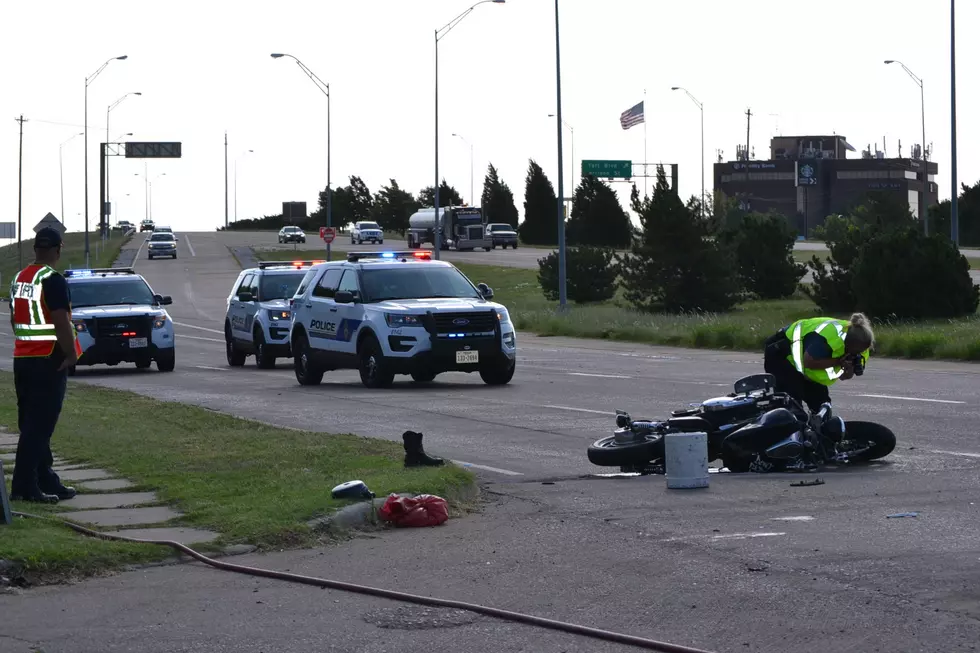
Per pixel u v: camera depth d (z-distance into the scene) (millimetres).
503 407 19109
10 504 10156
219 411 19172
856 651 6297
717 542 8945
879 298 39812
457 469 11500
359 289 23359
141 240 137875
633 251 49625
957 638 6465
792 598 7312
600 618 7020
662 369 26656
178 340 42406
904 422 16172
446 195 145375
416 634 6754
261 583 7922
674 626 6816
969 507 10188
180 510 10047
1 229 68062
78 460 12805
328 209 72250
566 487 11711
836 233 111188
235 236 146500
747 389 12961
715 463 13445
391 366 22375
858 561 8219
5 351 39281
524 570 8219
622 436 12633
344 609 7277
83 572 8094
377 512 9766
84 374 28219
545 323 44562
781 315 45250
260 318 29109
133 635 6781
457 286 23812
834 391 20531
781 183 165125
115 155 111750
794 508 10289
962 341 29219
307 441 13953
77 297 28875
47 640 6691
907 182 162625
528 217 124188
